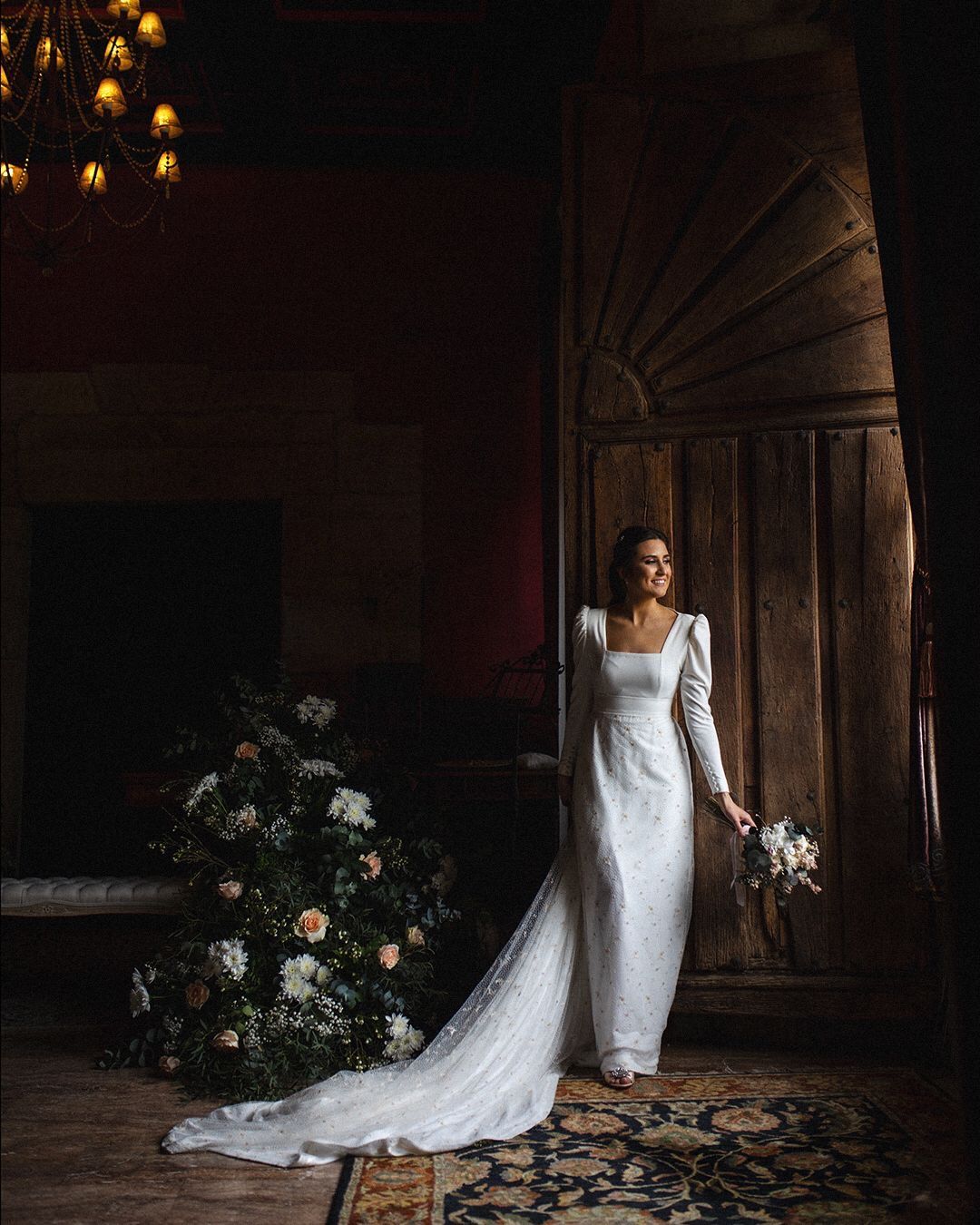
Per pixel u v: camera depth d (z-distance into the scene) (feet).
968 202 5.65
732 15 13.73
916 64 5.92
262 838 11.39
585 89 12.29
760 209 11.76
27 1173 8.20
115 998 13.69
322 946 10.89
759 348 11.69
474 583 20.06
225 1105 9.73
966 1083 5.56
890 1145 8.45
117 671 20.89
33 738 20.56
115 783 20.61
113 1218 7.39
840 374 11.46
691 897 10.84
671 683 10.97
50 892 12.34
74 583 20.97
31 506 20.59
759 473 11.58
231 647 20.98
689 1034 11.51
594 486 11.92
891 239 9.78
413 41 17.63
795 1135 8.69
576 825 10.98
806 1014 10.99
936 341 5.80
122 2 14.90
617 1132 8.81
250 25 17.17
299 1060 10.37
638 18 14.07
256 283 20.47
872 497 11.30
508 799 15.44
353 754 12.81
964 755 5.62
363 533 20.04
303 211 20.62
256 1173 8.20
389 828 12.53
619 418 11.95
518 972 10.46
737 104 11.88
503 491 20.26
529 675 19.81
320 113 19.45
